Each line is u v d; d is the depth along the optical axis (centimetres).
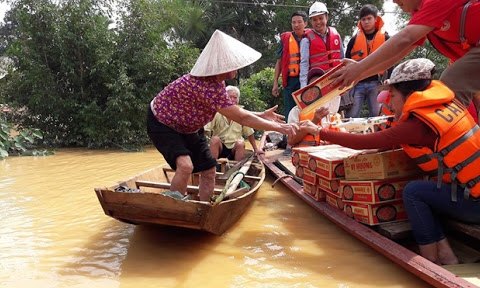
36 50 987
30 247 331
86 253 319
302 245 333
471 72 303
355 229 317
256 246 332
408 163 311
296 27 680
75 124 1013
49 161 787
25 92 1006
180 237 352
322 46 631
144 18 1023
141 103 1006
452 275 230
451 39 314
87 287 263
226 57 323
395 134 277
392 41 282
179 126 351
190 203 298
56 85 1005
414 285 260
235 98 553
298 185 466
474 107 331
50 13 970
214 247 330
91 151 947
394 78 291
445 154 263
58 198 484
